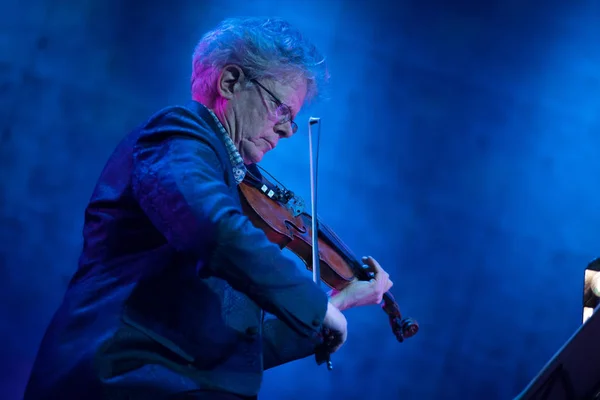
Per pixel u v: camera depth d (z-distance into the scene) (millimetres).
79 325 3207
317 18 14227
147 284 3244
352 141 14102
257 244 3043
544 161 14062
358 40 14297
